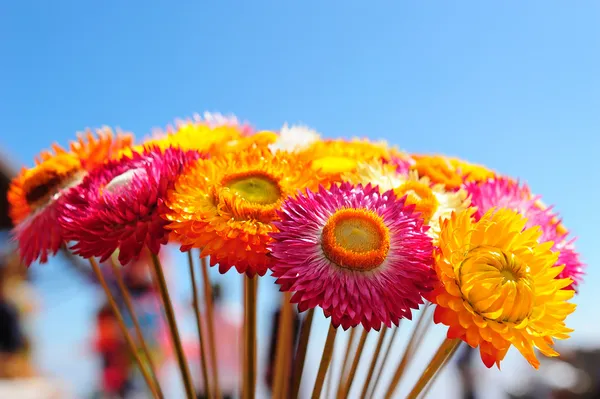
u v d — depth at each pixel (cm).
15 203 33
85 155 32
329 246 23
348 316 22
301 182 26
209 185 26
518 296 23
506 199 29
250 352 27
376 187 25
